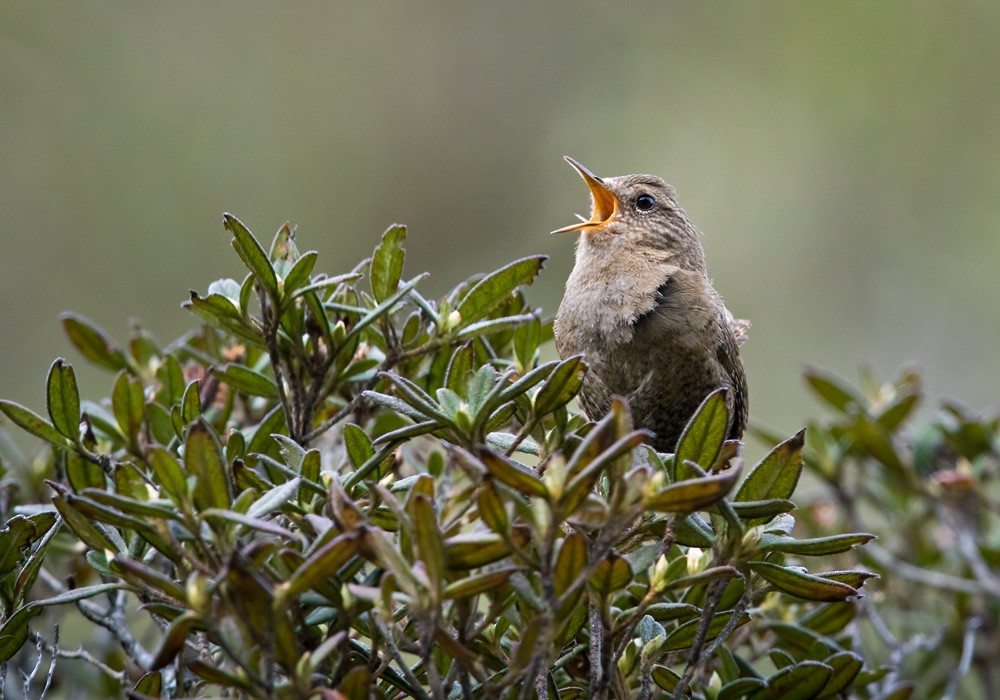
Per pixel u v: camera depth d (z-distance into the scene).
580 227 8.88
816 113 15.67
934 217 15.30
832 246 15.37
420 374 6.54
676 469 4.57
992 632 8.67
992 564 8.50
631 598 5.72
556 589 4.12
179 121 15.23
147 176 14.93
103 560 4.95
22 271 14.24
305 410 5.78
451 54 16.42
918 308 15.07
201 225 14.99
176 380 6.63
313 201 15.59
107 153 14.84
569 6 16.59
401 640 4.69
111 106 14.99
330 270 15.57
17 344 13.91
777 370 14.81
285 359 5.84
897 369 14.80
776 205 15.51
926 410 11.18
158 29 15.48
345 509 4.17
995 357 14.74
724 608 5.93
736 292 15.16
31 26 14.90
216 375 6.00
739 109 15.84
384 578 4.01
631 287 8.39
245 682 3.98
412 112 16.19
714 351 8.40
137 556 5.00
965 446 8.86
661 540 4.80
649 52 16.34
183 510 4.16
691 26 16.30
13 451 7.14
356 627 4.80
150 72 15.27
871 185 15.50
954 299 15.04
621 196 9.02
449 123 16.23
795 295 15.16
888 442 8.53
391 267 5.86
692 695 5.67
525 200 16.20
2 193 14.31
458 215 16.14
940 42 15.62
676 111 16.02
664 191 9.14
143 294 14.54
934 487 8.88
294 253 5.84
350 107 16.02
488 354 6.63
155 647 7.64
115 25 15.27
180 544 4.37
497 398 4.73
